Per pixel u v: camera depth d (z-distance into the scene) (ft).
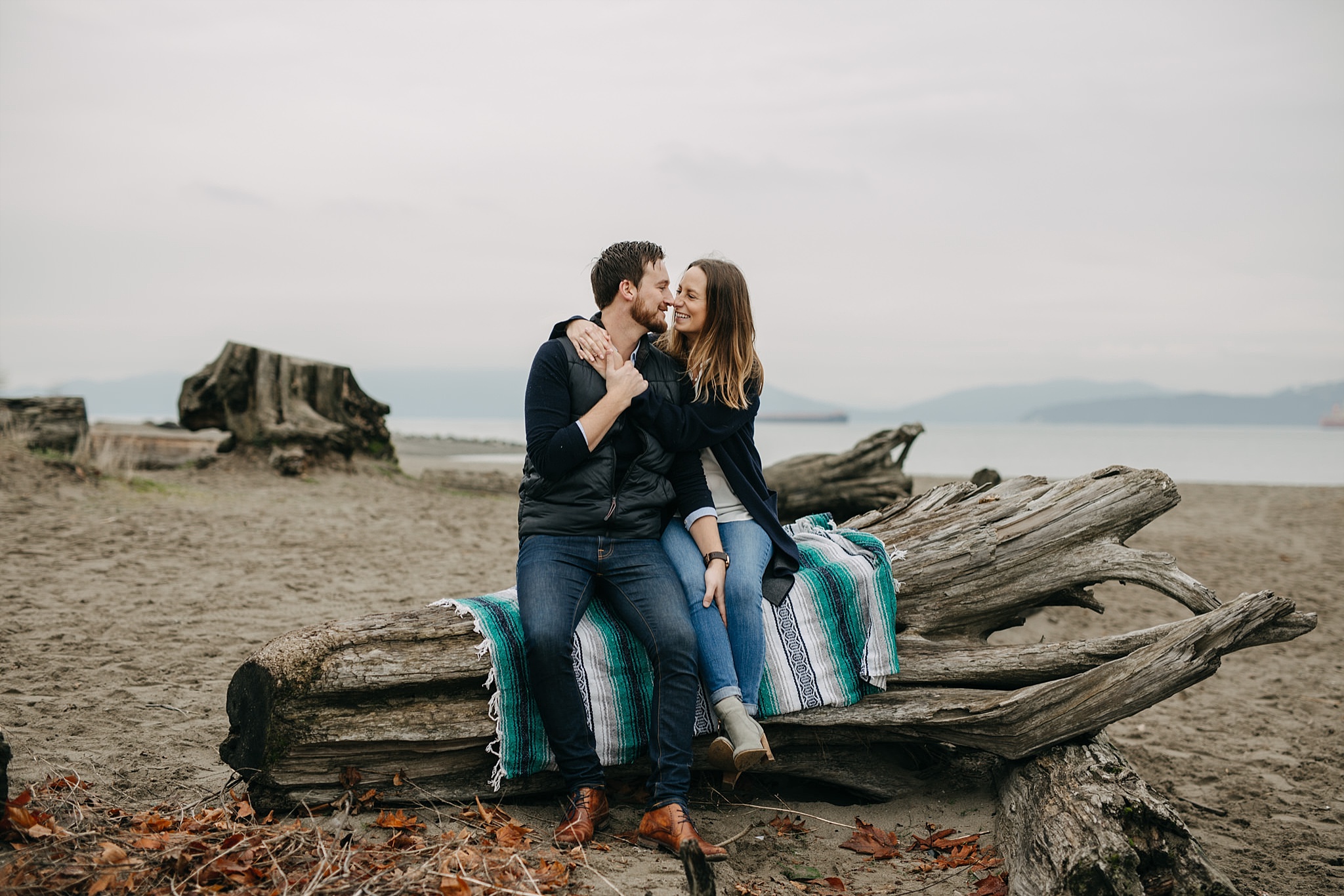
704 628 11.21
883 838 11.48
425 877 8.82
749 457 12.55
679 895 9.22
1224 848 13.34
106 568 23.47
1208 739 18.17
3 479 31.53
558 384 11.53
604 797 10.75
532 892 8.75
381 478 43.09
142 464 39.32
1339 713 19.74
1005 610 13.57
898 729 12.16
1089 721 11.39
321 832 9.62
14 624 18.45
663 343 12.67
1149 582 13.05
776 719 11.71
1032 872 9.94
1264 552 39.78
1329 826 14.25
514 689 10.84
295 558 26.71
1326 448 276.62
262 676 10.35
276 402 42.01
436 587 24.53
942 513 14.37
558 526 11.27
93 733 13.35
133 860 8.75
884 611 12.38
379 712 10.57
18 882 8.21
